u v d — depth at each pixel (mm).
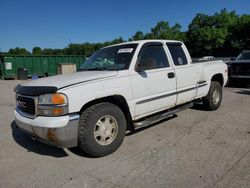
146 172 3359
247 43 42719
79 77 3938
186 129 5098
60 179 3291
